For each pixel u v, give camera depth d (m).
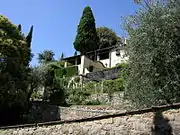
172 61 8.93
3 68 19.06
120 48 12.44
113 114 6.63
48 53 44.19
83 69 35.31
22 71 20.08
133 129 6.12
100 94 21.73
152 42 9.25
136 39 9.67
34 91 23.28
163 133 5.61
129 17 10.72
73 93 23.42
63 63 39.56
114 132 6.46
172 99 8.73
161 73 9.12
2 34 20.12
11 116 19.39
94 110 16.91
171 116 5.60
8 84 18.48
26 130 9.12
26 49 21.72
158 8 9.54
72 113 17.91
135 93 9.84
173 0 9.47
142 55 9.50
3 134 9.83
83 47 39.44
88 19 40.56
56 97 22.58
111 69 29.33
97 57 39.62
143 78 9.56
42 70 22.92
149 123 5.89
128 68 10.55
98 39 43.09
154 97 9.19
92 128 6.99
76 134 7.36
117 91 21.34
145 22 9.53
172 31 9.08
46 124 8.52
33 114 20.11
